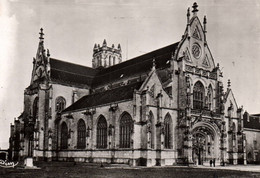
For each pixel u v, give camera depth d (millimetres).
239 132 90188
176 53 83250
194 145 79062
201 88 85875
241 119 90688
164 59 88000
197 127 79438
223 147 82688
